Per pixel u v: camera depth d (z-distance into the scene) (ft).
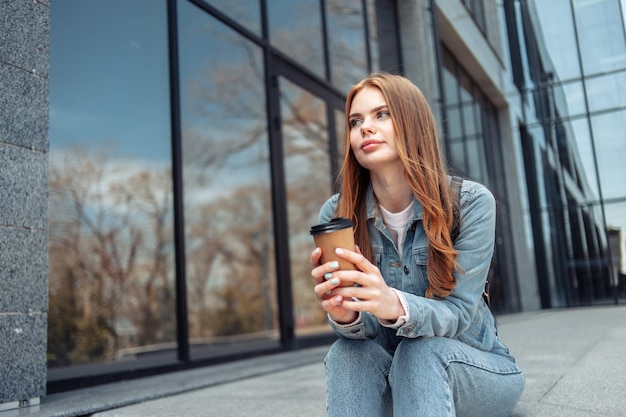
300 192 21.76
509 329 13.21
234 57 18.98
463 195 4.00
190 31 16.52
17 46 6.93
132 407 6.73
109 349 18.24
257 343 18.10
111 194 19.22
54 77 15.94
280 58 16.19
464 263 3.80
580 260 15.56
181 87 19.77
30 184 6.86
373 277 3.25
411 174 3.78
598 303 15.07
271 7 16.29
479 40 18.83
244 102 21.93
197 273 22.82
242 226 24.66
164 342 20.56
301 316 21.91
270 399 6.81
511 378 3.95
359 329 3.77
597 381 6.18
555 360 7.95
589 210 14.96
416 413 3.42
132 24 16.11
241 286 24.61
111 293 19.03
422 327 3.43
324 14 18.19
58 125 16.97
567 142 15.55
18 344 6.50
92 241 18.58
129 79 17.30
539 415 4.89
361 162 3.97
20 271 6.61
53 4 14.69
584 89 14.78
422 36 19.06
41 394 6.74
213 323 22.86
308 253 22.48
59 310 17.10
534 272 17.34
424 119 3.95
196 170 22.43
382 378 3.88
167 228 21.47
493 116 18.71
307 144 20.92
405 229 4.24
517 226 18.31
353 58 18.84
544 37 16.03
